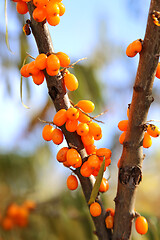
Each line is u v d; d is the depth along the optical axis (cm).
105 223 40
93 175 40
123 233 39
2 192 79
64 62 38
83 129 38
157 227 50
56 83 39
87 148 39
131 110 38
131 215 39
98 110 68
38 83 39
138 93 37
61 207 66
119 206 39
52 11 38
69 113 38
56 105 39
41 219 68
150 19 36
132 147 38
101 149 39
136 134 38
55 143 39
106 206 65
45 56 38
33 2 38
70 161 38
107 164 39
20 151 85
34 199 80
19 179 82
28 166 84
